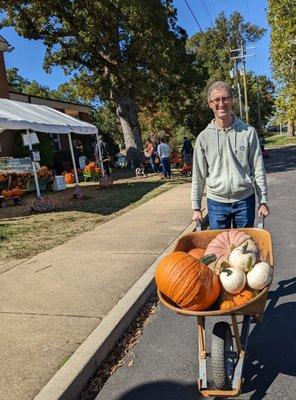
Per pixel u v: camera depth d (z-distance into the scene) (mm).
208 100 4391
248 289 3385
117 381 3873
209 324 4812
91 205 13461
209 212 4758
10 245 8328
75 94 33094
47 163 22984
